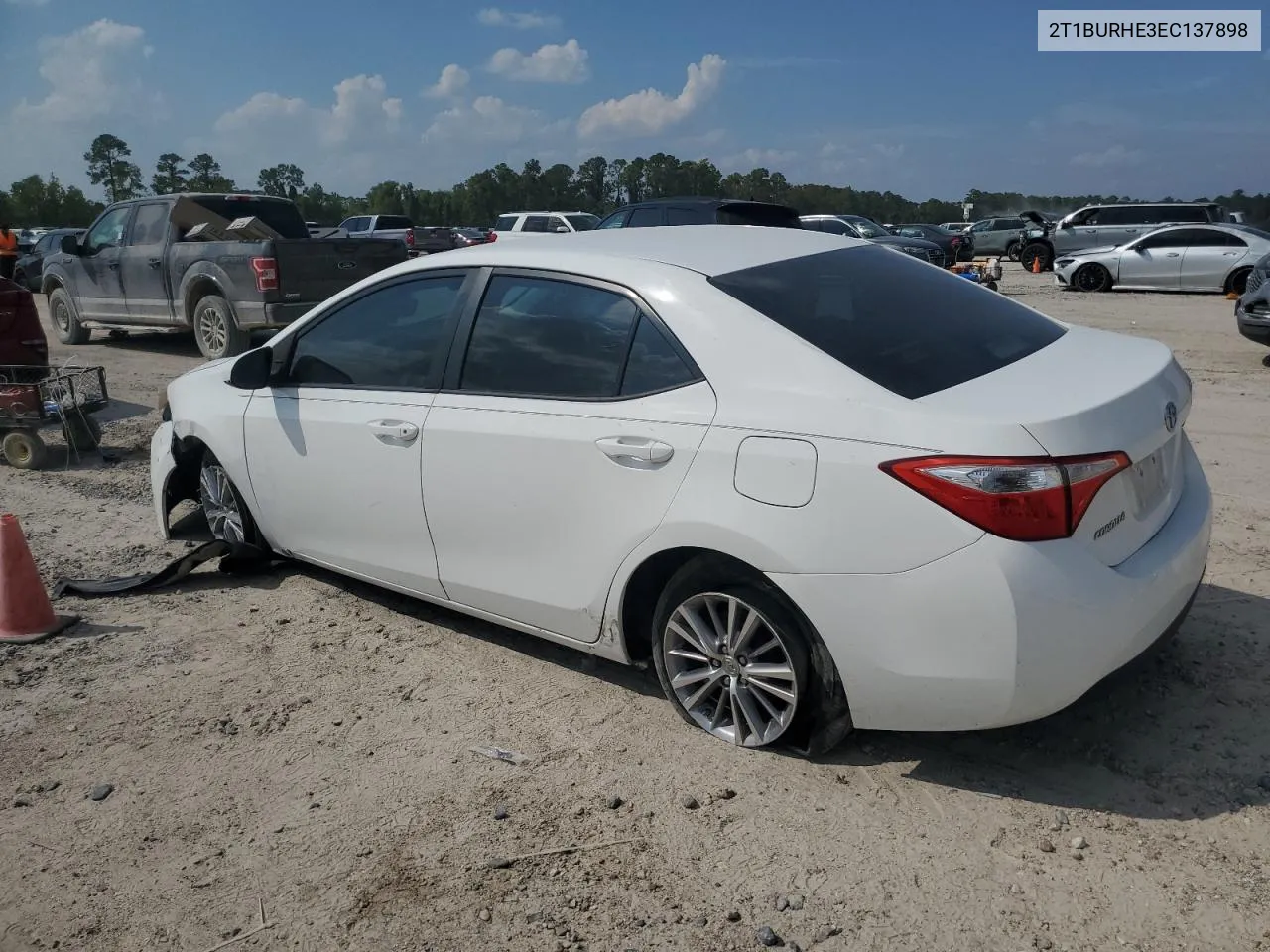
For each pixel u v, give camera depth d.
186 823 3.19
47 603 4.68
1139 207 24.52
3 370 7.97
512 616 3.96
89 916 2.80
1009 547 2.73
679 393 3.28
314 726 3.73
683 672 3.51
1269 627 4.10
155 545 5.82
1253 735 3.34
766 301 3.33
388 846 3.03
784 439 3.01
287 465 4.63
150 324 13.26
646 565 3.43
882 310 3.47
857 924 2.60
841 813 3.04
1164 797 3.05
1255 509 5.67
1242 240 18.75
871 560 2.87
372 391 4.26
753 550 3.06
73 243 13.74
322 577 5.20
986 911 2.62
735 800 3.13
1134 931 2.53
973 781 3.17
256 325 11.68
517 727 3.65
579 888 2.80
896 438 2.85
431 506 4.03
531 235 4.31
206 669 4.22
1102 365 3.26
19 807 3.31
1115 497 2.92
